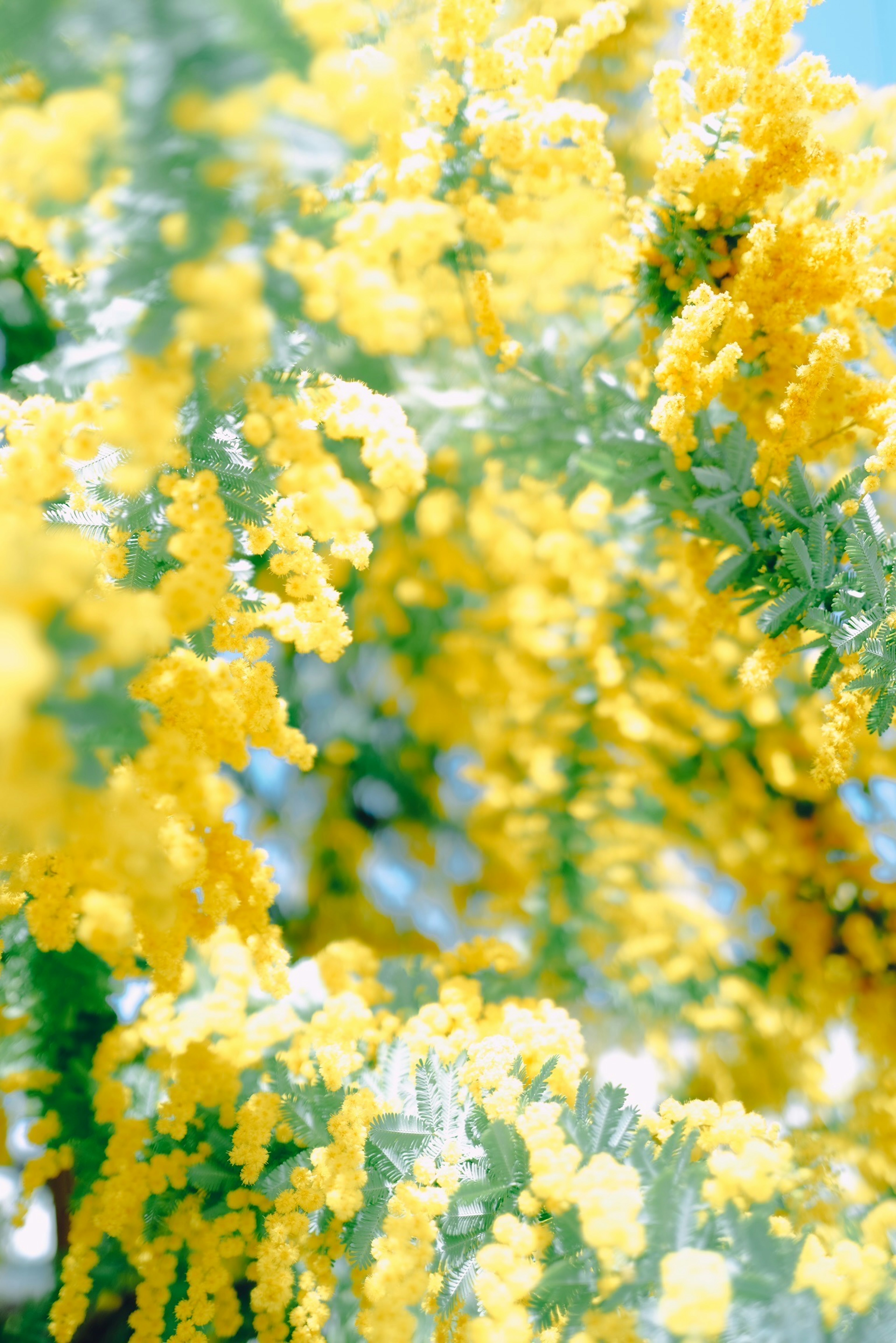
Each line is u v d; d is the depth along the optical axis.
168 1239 0.60
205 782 0.53
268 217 0.50
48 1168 0.62
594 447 0.68
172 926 0.54
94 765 0.43
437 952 0.89
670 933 0.84
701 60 0.63
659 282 0.65
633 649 0.82
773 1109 0.77
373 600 0.86
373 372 0.71
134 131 0.44
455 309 0.71
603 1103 0.57
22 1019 0.63
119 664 0.43
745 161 0.63
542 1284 0.54
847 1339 0.53
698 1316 0.52
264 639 0.57
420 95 0.60
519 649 0.86
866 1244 0.57
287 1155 0.61
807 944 0.78
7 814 0.43
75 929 0.57
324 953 0.66
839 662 0.61
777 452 0.62
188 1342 0.59
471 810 0.94
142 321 0.49
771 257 0.63
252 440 0.53
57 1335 0.60
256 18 0.45
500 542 0.84
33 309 0.67
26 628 0.38
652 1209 0.54
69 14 0.44
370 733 0.93
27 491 0.53
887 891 0.77
